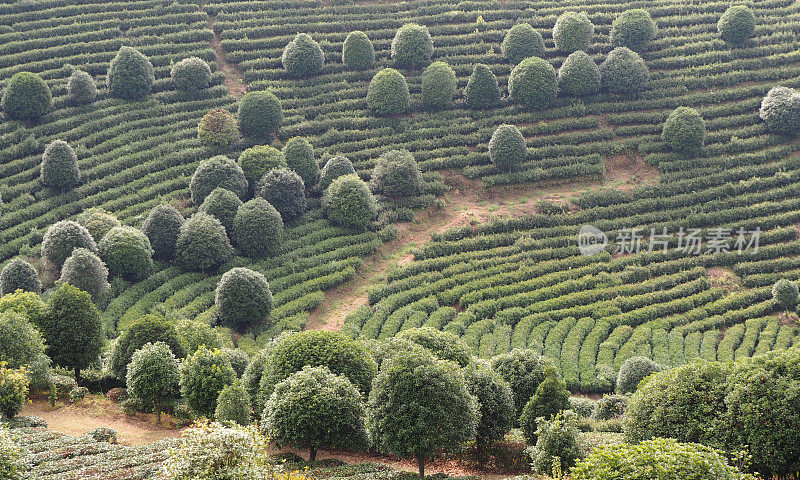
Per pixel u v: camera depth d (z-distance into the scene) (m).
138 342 45.16
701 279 67.06
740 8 89.56
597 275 67.56
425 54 87.31
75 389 44.25
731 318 63.66
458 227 72.00
